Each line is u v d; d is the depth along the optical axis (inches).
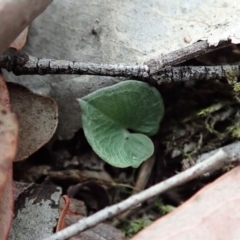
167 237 7.2
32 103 8.2
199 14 8.1
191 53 8.0
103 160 8.4
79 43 8.5
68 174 8.5
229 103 8.4
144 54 8.3
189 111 8.6
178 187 8.4
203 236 7.2
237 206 7.3
